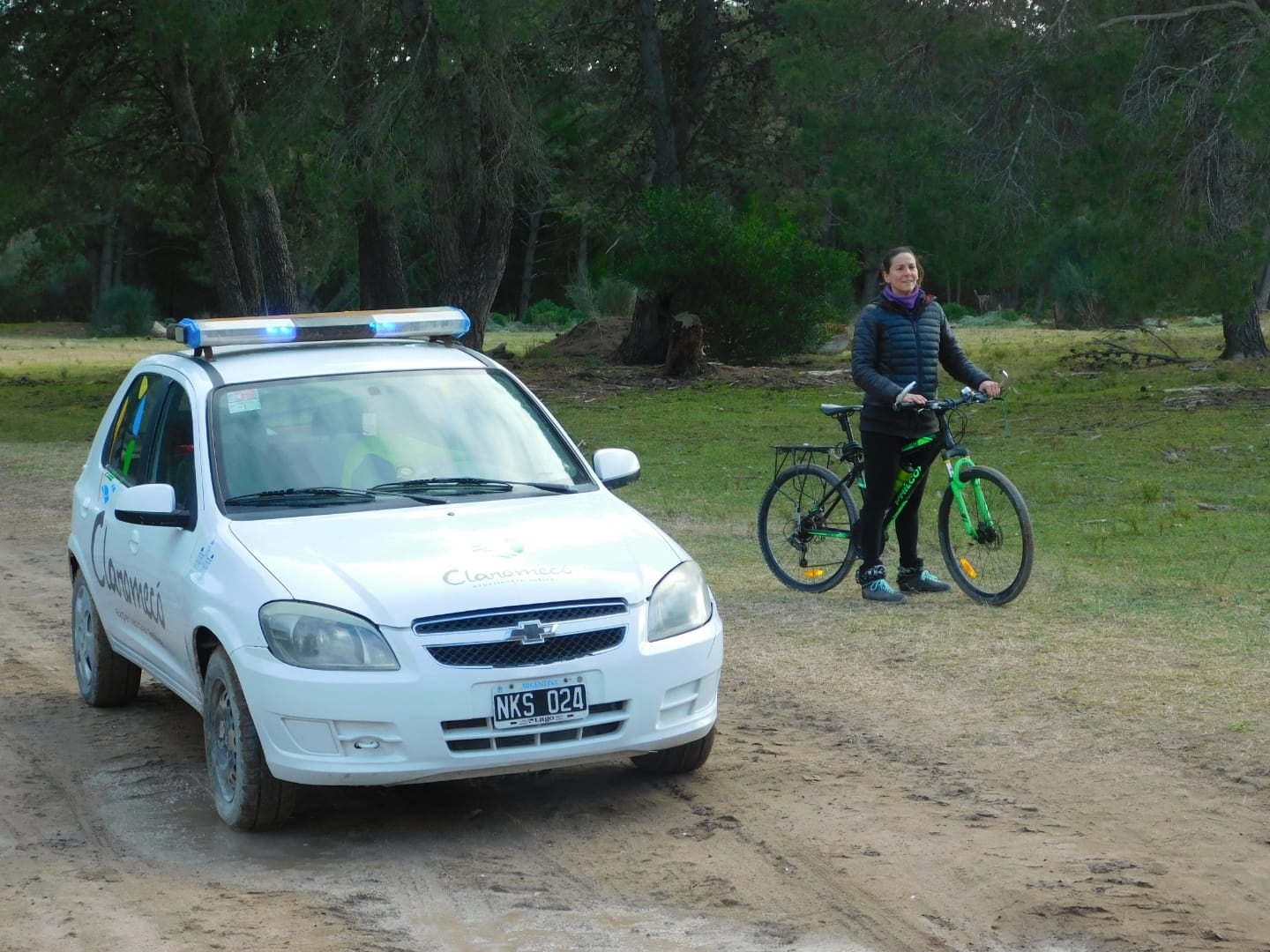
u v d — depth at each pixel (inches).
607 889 192.5
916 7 875.4
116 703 298.5
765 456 719.1
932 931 175.3
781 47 936.3
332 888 195.6
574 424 891.4
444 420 259.6
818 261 1272.1
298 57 1044.5
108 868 204.7
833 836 209.0
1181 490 559.5
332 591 209.3
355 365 267.7
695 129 1322.6
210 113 1158.3
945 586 376.8
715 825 216.1
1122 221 774.5
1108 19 807.1
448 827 220.2
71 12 1114.1
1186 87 778.2
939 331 358.9
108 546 276.8
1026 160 828.6
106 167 1272.1
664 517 524.1
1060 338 1695.4
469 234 1112.2
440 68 978.1
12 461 771.4
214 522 234.4
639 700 212.7
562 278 3282.5
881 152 866.1
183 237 3112.7
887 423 355.3
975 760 240.8
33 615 394.6
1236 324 1092.5
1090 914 178.1
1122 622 331.6
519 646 206.5
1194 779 226.7
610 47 1300.4
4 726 284.8
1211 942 169.3
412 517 234.1
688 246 1264.8
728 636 338.0
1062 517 509.7
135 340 2576.3
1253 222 781.3
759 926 178.9
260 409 254.7
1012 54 832.9
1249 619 330.3
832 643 326.3
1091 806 217.0
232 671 214.8
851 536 375.2
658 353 1343.5
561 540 225.8
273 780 213.3
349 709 202.4
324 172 986.7
